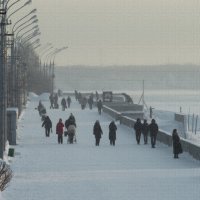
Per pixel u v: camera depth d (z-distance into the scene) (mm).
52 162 74500
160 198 47938
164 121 163875
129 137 110812
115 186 54531
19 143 99438
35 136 112188
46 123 111125
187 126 158375
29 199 47719
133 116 164500
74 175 62406
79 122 144625
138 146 95250
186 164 72688
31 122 144375
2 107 75375
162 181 57219
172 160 76875
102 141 103938
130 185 55000
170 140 93312
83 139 107188
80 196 49188
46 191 51812
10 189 52719
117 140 105500
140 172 64500
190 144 80875
